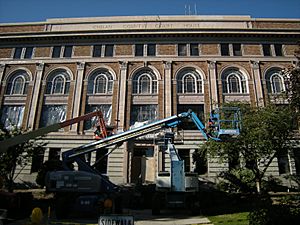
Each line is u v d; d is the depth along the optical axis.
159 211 14.80
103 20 32.91
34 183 25.22
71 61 30.56
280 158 26.05
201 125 16.00
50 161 22.20
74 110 28.47
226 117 17.94
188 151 26.62
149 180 25.81
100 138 18.45
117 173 25.50
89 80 30.02
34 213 6.43
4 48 31.73
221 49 30.88
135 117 28.36
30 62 30.77
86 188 14.30
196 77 29.72
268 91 28.91
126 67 29.97
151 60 30.11
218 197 18.05
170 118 16.73
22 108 29.31
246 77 29.38
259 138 17.75
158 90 28.94
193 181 15.02
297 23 32.16
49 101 29.33
